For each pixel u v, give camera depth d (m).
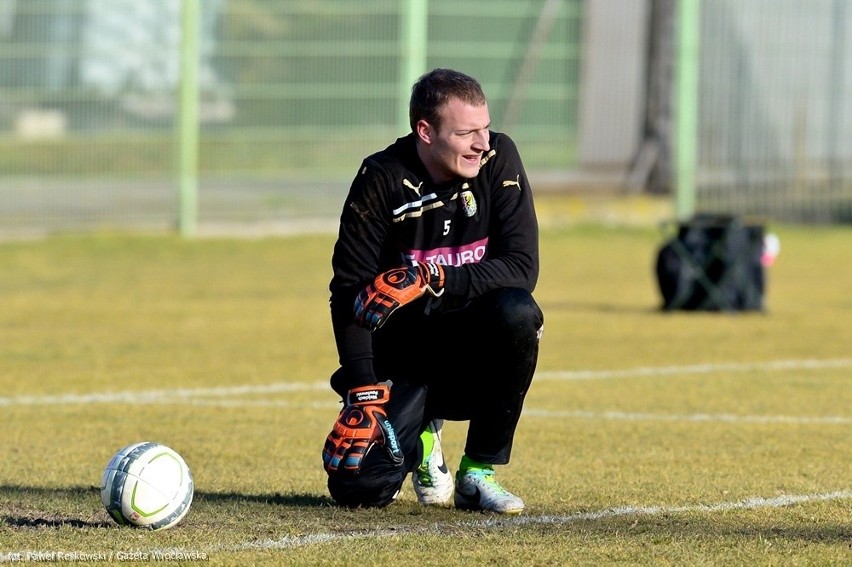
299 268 57.22
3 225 62.72
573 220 72.75
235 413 26.28
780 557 14.67
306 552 14.72
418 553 14.70
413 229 16.61
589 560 14.45
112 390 29.12
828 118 79.19
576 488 19.02
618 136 74.88
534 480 19.66
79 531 15.73
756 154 76.69
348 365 16.36
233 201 66.81
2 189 62.59
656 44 75.31
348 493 17.17
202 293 48.62
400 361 17.41
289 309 44.44
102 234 63.97
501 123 71.25
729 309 43.94
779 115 77.44
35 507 17.27
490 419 17.14
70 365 32.62
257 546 15.02
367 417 16.12
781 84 77.25
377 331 17.30
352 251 16.59
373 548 14.92
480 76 70.38
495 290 16.58
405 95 68.25
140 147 65.06
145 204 65.62
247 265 57.81
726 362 33.78
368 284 15.78
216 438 23.53
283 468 20.75
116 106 64.25
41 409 26.59
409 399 17.19
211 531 15.79
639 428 24.67
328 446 16.09
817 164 79.06
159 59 64.75
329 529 16.00
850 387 29.92
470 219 16.66
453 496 18.17
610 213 73.50
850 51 79.31
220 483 19.47
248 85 66.31
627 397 28.41
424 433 17.61
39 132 63.06
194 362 33.34
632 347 36.41
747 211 76.69
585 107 73.56
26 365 32.56
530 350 16.69
